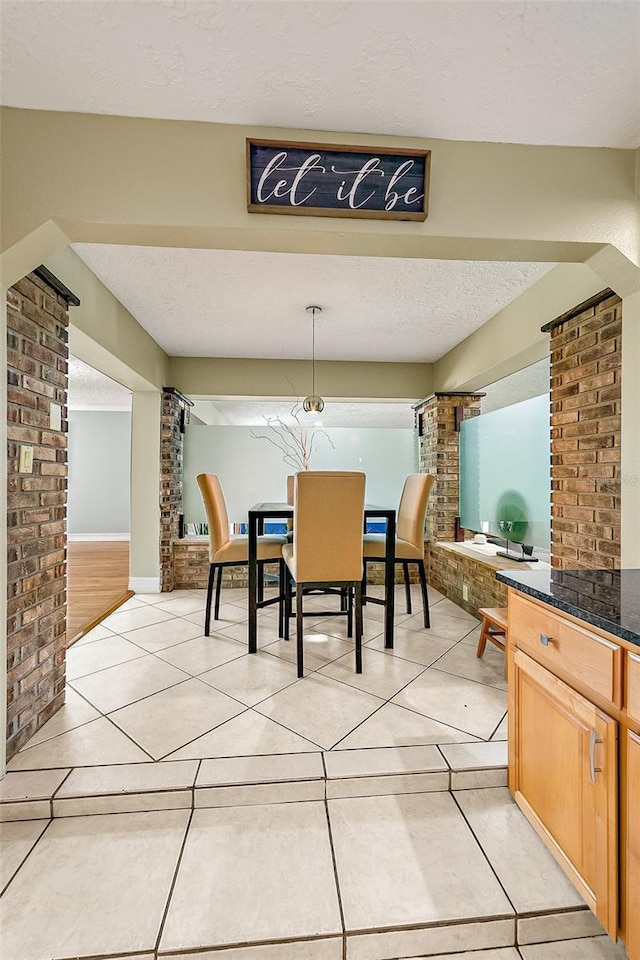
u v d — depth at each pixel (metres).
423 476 3.32
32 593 1.83
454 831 1.48
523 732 1.48
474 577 3.49
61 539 2.08
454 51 1.28
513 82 1.39
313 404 3.66
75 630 3.13
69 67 1.35
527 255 1.79
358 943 1.18
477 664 2.55
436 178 1.65
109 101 1.49
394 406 5.87
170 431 4.31
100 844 1.43
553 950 1.21
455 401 4.37
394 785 1.60
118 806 1.52
